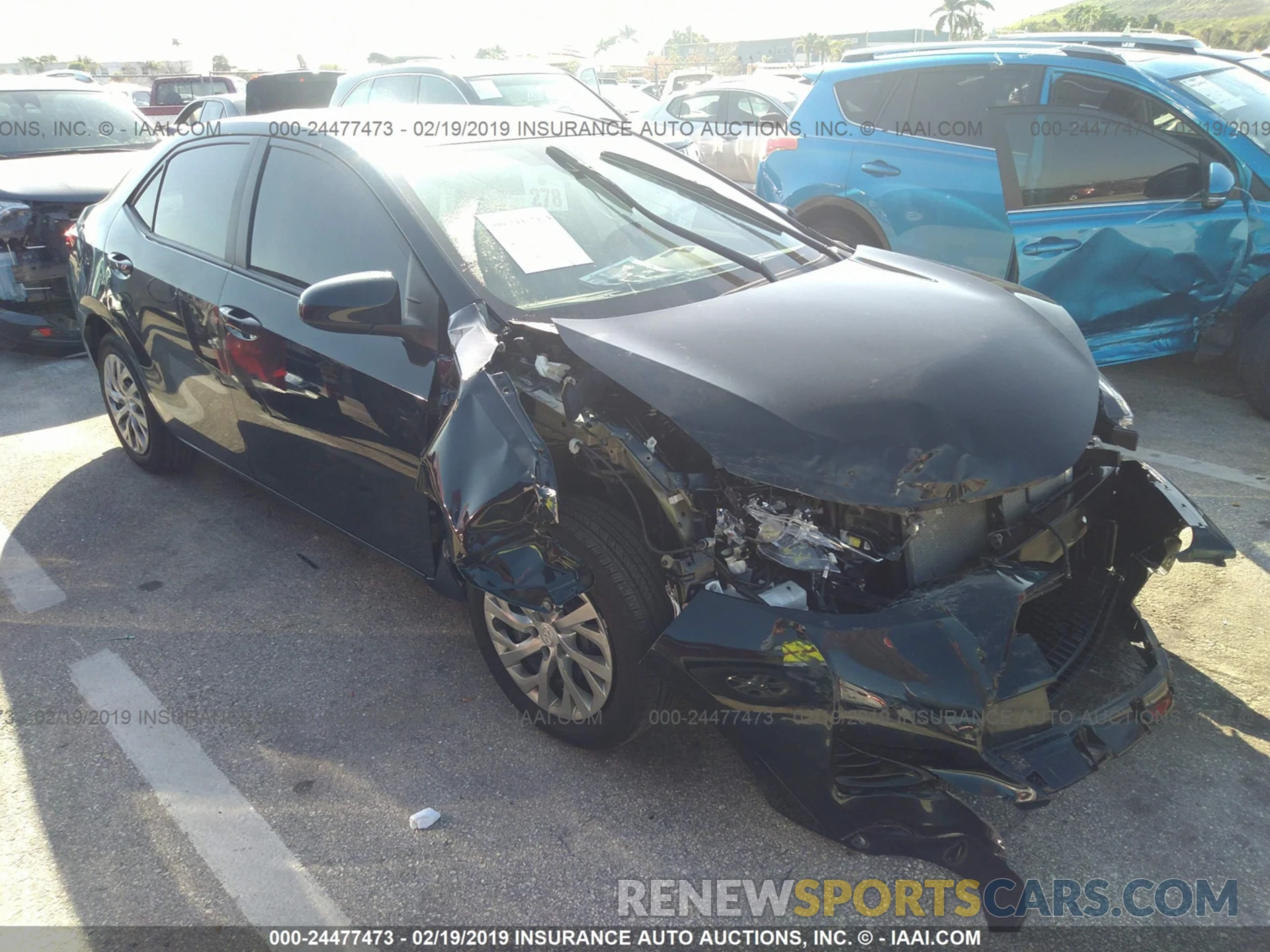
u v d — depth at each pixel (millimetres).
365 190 3043
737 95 10820
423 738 2805
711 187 3639
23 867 2383
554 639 2588
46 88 7879
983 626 2109
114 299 4086
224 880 2336
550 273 2871
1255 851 2350
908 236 5594
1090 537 2764
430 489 2344
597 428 2361
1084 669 2516
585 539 2414
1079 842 2395
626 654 2402
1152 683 2469
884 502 2082
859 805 2121
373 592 3582
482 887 2301
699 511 2305
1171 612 3320
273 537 3998
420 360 2746
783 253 3268
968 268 5383
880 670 2025
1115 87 4922
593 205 3230
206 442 3885
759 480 2109
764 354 2408
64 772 2697
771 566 2234
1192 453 4598
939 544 2314
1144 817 2459
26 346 6242
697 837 2434
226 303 3410
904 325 2590
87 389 5840
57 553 3902
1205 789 2539
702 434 2188
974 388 2320
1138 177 4883
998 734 2174
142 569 3773
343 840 2443
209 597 3564
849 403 2227
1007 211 5164
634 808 2525
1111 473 2709
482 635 2826
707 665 2160
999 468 2166
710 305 2764
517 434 2242
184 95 18672
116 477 4590
